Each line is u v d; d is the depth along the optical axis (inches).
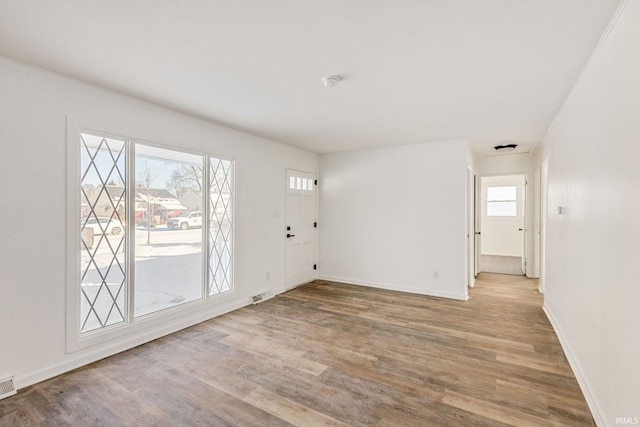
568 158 110.1
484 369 97.9
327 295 183.2
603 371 71.6
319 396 84.4
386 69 90.7
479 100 115.0
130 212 114.1
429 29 70.4
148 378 93.2
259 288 173.2
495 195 338.3
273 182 182.7
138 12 64.3
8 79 84.9
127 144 113.2
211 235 146.8
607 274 70.4
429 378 93.0
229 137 153.3
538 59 83.8
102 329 106.8
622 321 61.8
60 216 95.2
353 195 210.7
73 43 76.9
